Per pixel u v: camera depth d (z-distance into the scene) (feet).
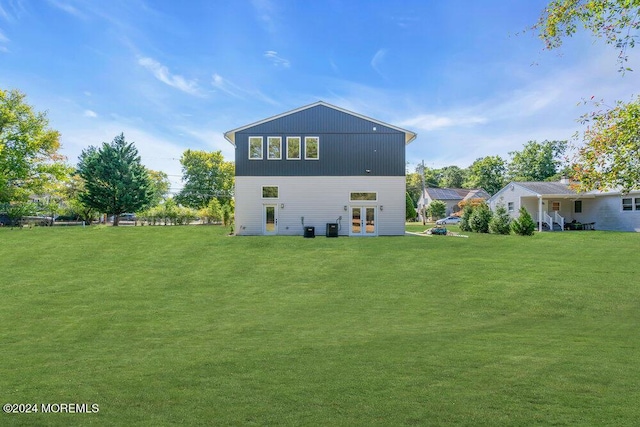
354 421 13.26
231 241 73.31
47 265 52.13
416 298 36.76
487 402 14.61
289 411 14.08
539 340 23.61
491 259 55.06
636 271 46.01
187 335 25.89
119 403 14.97
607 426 12.73
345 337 24.89
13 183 105.50
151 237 77.61
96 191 135.85
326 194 88.33
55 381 17.48
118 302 35.78
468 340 23.73
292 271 49.14
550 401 14.66
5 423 13.41
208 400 15.14
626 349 21.47
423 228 130.41
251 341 24.12
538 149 202.90
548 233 92.58
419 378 17.20
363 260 55.47
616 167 29.32
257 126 88.99
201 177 202.90
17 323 29.17
